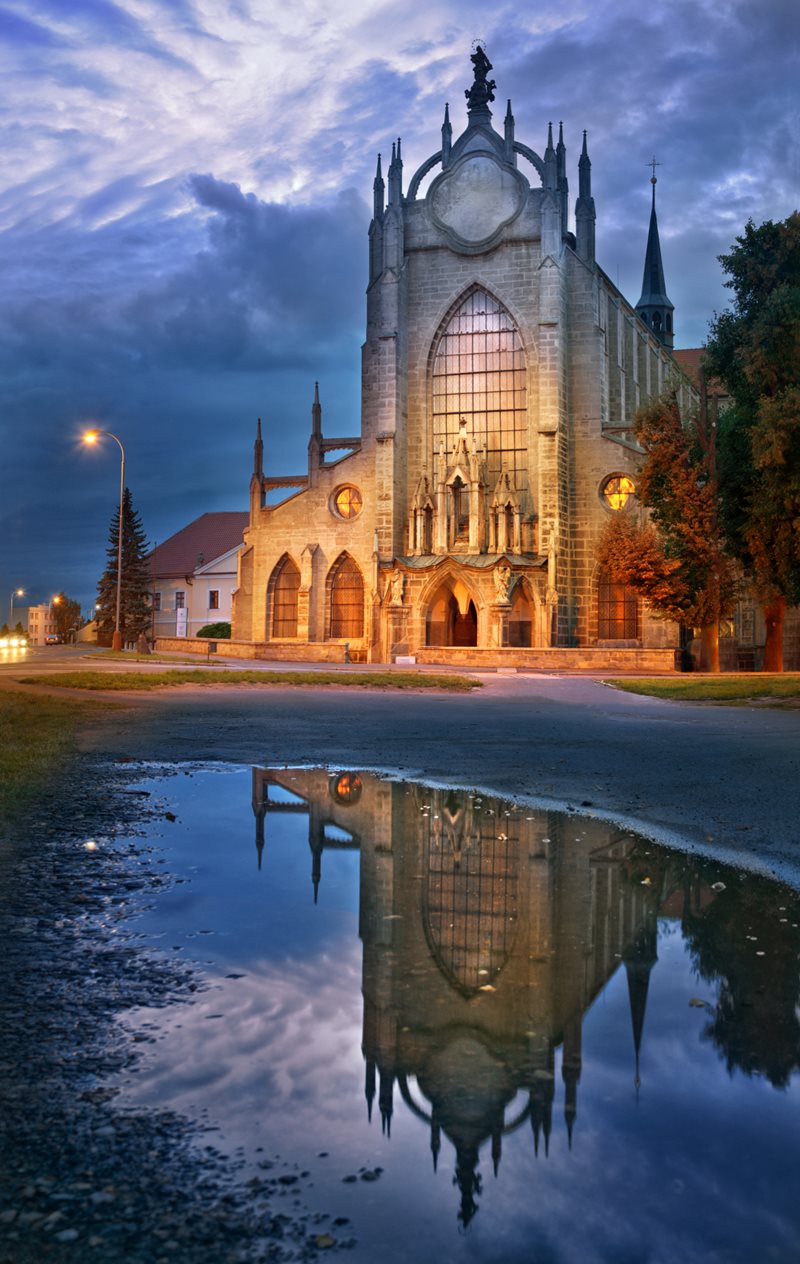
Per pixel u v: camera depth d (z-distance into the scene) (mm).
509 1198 3676
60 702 26609
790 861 9805
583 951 6973
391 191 64750
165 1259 3336
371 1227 3547
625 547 53938
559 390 61094
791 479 41125
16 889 8461
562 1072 4902
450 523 61594
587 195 63781
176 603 97562
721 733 21359
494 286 63781
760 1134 4258
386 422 63906
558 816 12289
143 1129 4266
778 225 45750
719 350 49062
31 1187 3797
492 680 41312
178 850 10219
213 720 23953
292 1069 4906
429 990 6129
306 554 66688
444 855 10148
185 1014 5648
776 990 6168
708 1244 3406
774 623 49750
